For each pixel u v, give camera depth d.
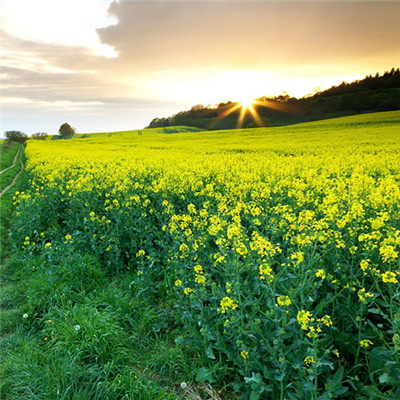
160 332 4.48
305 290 3.57
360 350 3.34
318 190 7.56
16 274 6.19
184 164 13.55
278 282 3.71
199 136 49.41
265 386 2.95
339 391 2.81
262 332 3.32
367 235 3.69
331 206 5.31
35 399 3.20
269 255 3.75
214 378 3.53
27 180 16.69
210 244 5.71
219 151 25.08
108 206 8.09
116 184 9.20
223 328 3.92
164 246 5.84
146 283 5.23
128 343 4.20
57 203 10.02
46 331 4.34
